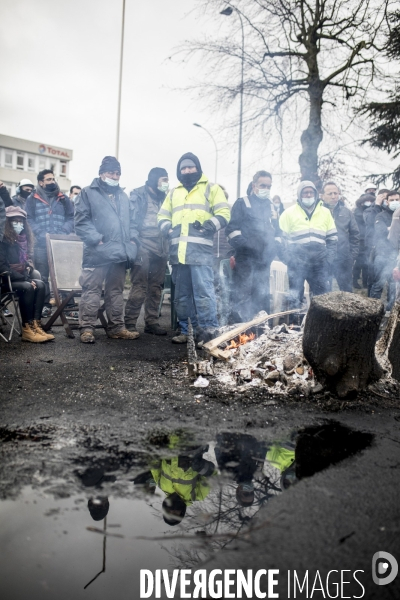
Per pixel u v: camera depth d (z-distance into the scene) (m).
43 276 7.94
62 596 1.62
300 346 4.49
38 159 64.56
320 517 2.08
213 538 1.94
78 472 2.46
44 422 3.12
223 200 5.90
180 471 2.52
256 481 2.44
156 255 6.56
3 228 5.44
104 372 4.40
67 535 1.94
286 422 3.32
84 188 5.88
